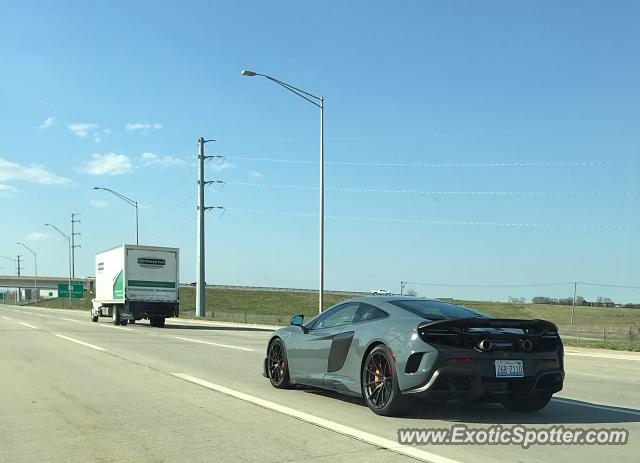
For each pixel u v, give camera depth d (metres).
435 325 7.21
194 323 41.00
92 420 7.69
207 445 6.45
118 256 33.69
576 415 8.18
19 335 23.23
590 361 17.91
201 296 48.88
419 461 5.83
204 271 49.22
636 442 6.69
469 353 7.14
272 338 10.27
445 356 7.06
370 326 8.09
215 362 14.22
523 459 5.95
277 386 10.03
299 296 96.31
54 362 14.06
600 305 80.06
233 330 31.50
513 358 7.30
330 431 7.01
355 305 8.82
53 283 128.50
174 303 33.59
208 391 9.85
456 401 7.28
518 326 7.57
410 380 7.21
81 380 11.13
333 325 9.02
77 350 17.12
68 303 109.31
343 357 8.40
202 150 49.19
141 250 33.03
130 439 6.73
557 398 9.76
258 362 14.26
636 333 33.47
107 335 23.89
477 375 7.09
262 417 7.79
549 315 64.25
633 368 15.71
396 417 7.70
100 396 9.41
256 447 6.35
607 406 9.01
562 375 7.68
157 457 6.03
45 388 10.20
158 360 14.62
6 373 12.08
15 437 6.86
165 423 7.49
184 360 14.66
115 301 34.06
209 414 8.00
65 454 6.17
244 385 10.51
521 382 7.36
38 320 39.00
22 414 8.09
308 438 6.70
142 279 32.97
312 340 9.12
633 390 10.98
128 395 9.49
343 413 8.01
